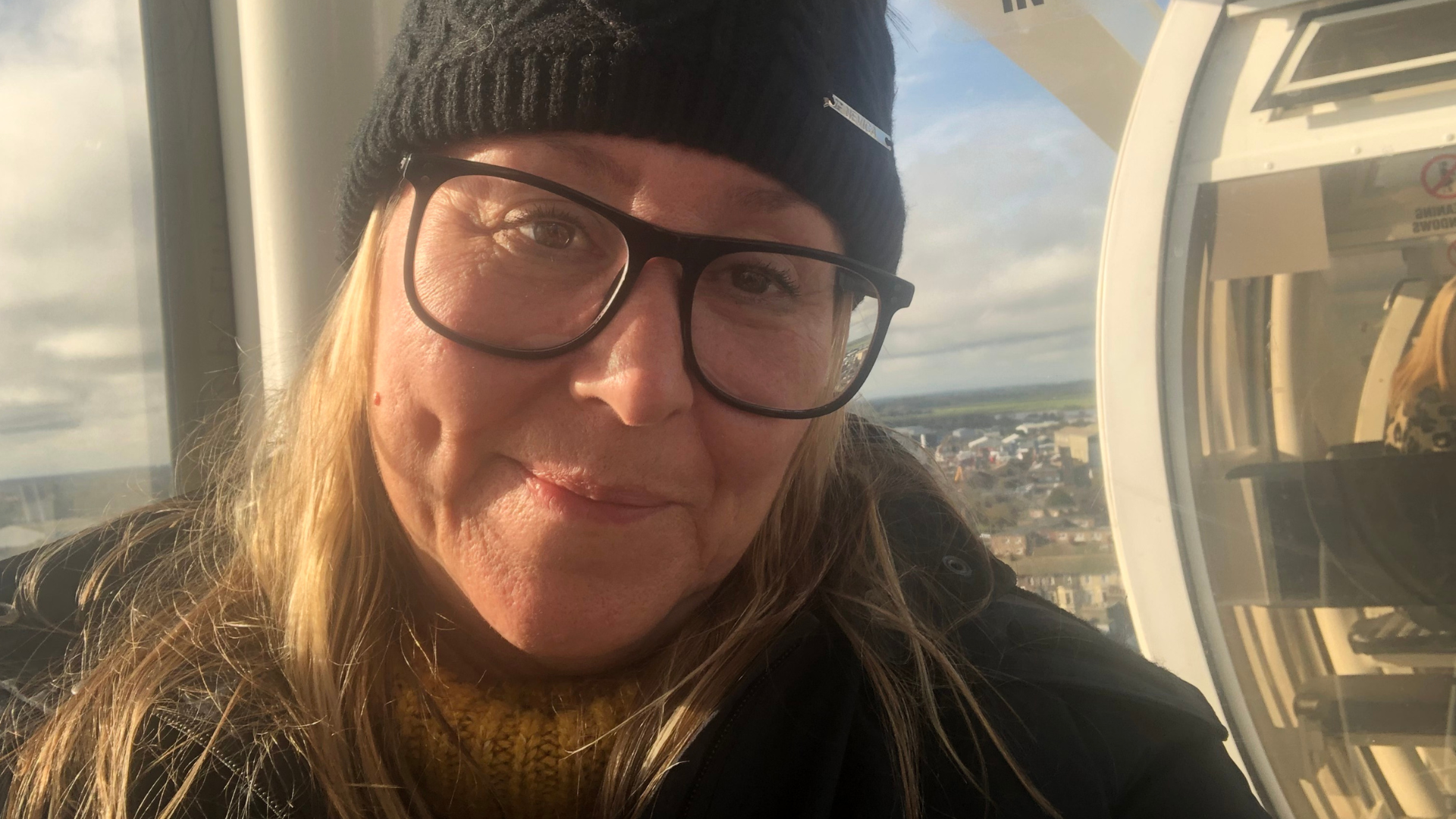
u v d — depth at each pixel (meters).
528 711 0.31
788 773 0.30
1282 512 0.50
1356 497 0.48
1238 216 0.50
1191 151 0.50
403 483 0.28
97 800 0.29
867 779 0.31
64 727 0.31
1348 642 0.49
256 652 0.33
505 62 0.27
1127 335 0.52
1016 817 0.31
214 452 0.45
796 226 0.29
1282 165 0.48
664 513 0.27
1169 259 0.51
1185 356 0.51
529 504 0.26
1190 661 0.52
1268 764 0.50
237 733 0.30
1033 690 0.34
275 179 0.50
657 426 0.26
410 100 0.29
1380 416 0.48
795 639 0.33
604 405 0.26
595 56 0.26
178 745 0.30
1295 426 0.50
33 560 0.38
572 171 0.27
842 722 0.31
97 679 0.32
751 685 0.31
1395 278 0.47
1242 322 0.50
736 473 0.28
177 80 0.51
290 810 0.29
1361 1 0.46
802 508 0.35
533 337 0.26
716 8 0.27
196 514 0.40
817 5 0.29
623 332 0.26
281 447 0.37
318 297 0.51
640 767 0.30
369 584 0.32
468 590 0.28
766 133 0.27
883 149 0.31
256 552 0.35
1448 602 0.47
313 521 0.33
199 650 0.32
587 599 0.27
